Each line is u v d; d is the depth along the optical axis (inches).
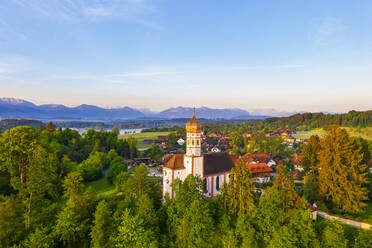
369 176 2610.7
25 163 2679.6
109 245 1689.2
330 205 2412.6
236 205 1934.1
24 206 1921.8
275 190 1830.7
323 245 1509.6
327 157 2401.6
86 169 4069.9
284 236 1535.4
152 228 1777.8
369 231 1491.1
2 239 1611.7
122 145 6309.1
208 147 7642.7
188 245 1694.1
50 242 1657.2
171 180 2448.3
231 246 1652.3
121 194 3171.8
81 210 1943.9
